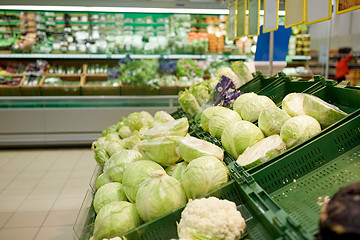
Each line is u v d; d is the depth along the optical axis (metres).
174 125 1.85
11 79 5.27
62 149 5.24
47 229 2.72
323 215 0.69
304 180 1.31
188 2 4.97
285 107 1.73
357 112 1.45
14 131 5.17
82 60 5.79
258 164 1.39
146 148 1.67
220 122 1.92
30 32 5.43
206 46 5.65
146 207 1.33
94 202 1.64
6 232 2.68
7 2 4.75
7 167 4.37
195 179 1.35
